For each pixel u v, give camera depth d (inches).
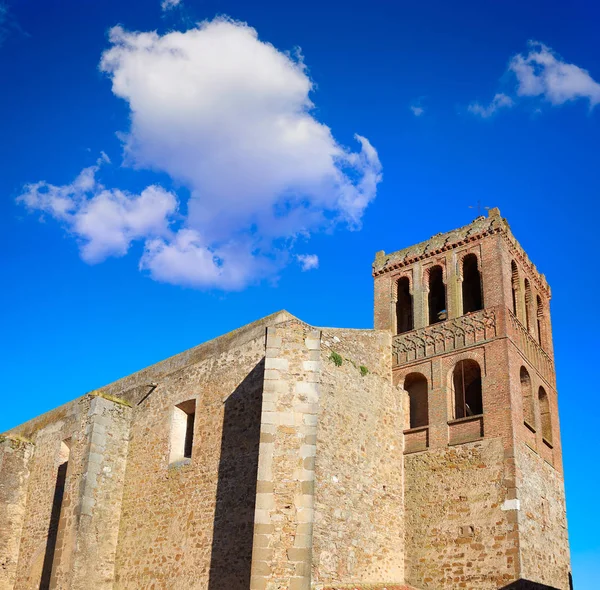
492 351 1266.0
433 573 1163.9
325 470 1090.1
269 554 903.1
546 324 1513.3
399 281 1494.8
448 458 1225.4
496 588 1097.4
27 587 1425.9
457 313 1355.8
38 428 1643.7
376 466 1201.4
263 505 928.3
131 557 1219.2
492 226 1374.3
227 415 1171.3
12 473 1561.3
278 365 1013.8
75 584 1190.9
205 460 1170.0
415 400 1348.4
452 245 1418.6
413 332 1369.3
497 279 1325.0
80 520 1238.3
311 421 983.0
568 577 1261.1
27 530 1507.1
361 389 1235.9
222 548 1066.1
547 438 1365.7
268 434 970.1
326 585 1012.5
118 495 1302.9
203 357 1282.0
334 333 1229.7
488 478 1171.9
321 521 1048.8
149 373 1407.5
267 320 1190.3
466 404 1368.1
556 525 1270.9
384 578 1138.0
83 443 1322.6
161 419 1306.6
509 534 1115.3
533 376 1347.2
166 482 1223.5
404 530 1217.4
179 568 1119.0
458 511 1179.9
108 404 1348.4
